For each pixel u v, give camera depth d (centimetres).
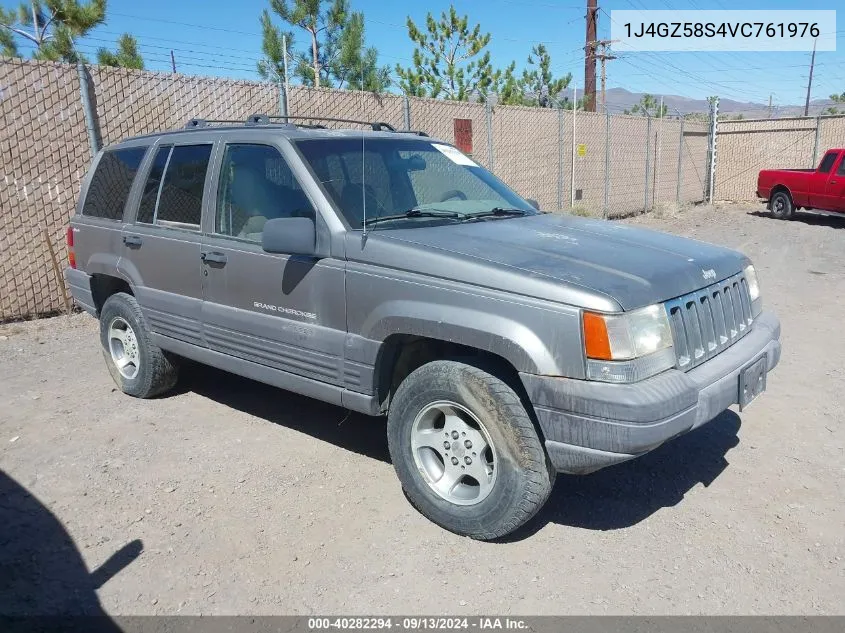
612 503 396
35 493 409
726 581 325
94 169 581
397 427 372
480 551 351
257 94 945
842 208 1562
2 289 780
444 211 429
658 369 322
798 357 636
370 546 355
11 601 314
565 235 401
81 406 541
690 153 2139
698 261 375
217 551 351
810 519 375
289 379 420
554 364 316
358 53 1509
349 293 380
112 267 534
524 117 1418
